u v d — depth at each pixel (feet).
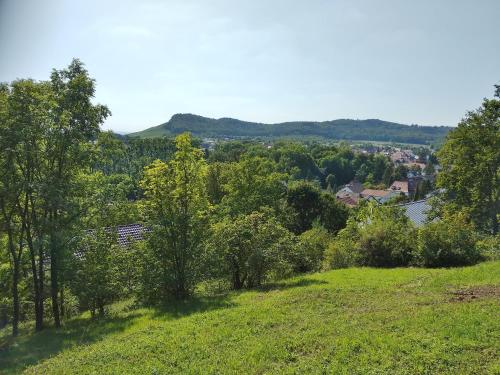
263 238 58.80
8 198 45.98
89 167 52.19
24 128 43.62
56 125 47.44
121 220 55.77
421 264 66.18
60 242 47.60
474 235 67.62
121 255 54.49
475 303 35.65
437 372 24.52
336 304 40.88
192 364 29.43
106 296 52.47
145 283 53.11
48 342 41.75
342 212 158.81
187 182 55.36
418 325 31.40
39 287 50.49
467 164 101.45
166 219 53.57
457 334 28.86
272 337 32.68
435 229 67.00
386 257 69.56
